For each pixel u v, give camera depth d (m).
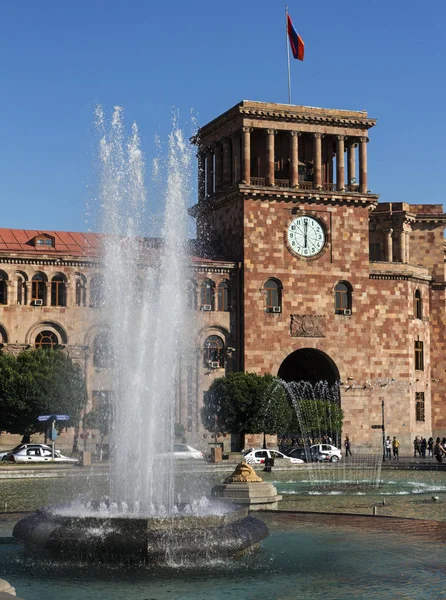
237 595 24.91
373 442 108.62
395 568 28.25
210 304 104.56
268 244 106.75
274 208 107.38
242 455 82.62
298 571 27.78
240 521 30.48
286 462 80.25
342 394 108.19
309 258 108.38
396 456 98.75
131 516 28.59
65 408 87.38
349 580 26.67
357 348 109.50
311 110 108.44
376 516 39.62
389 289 111.69
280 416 95.06
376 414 109.25
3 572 27.22
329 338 108.38
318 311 108.19
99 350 99.00
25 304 97.50
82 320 98.62
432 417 119.62
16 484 60.47
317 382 113.06
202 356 103.50
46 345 98.06
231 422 95.12
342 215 110.12
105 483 61.06
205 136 114.94
